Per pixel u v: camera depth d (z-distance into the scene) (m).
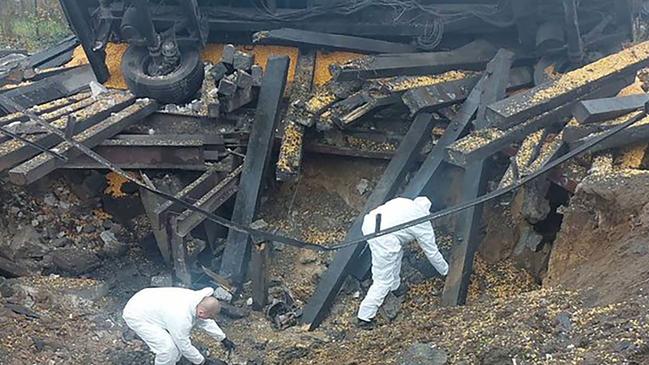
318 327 7.61
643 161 7.14
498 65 8.76
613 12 9.24
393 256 7.23
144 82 9.12
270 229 8.94
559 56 9.12
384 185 8.31
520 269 7.91
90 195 9.02
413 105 8.48
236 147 9.03
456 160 7.43
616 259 5.94
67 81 9.77
